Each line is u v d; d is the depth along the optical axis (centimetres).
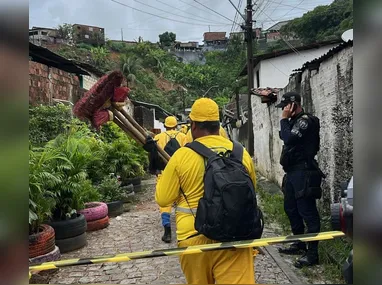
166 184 240
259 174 1248
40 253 421
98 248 532
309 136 417
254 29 1545
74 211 531
